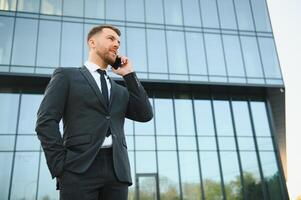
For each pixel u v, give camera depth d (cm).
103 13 1661
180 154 1554
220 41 1772
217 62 1717
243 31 1825
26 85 1504
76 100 229
